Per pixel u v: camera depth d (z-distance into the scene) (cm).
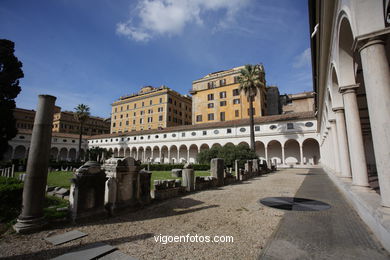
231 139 3588
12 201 565
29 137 4784
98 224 464
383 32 345
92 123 8012
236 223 471
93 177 498
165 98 5909
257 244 352
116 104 6988
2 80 2228
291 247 338
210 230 426
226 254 317
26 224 407
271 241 364
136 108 6444
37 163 438
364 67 371
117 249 338
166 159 4606
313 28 793
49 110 471
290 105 5206
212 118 5228
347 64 575
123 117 6725
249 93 2642
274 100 5419
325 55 794
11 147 4700
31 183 429
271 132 3259
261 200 725
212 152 2394
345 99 592
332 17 580
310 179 1402
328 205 633
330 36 665
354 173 579
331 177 1330
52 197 761
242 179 1415
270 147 3525
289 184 1163
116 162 564
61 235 393
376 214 360
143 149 4916
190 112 7156
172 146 4525
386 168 340
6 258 304
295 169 2644
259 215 536
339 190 905
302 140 3022
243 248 338
